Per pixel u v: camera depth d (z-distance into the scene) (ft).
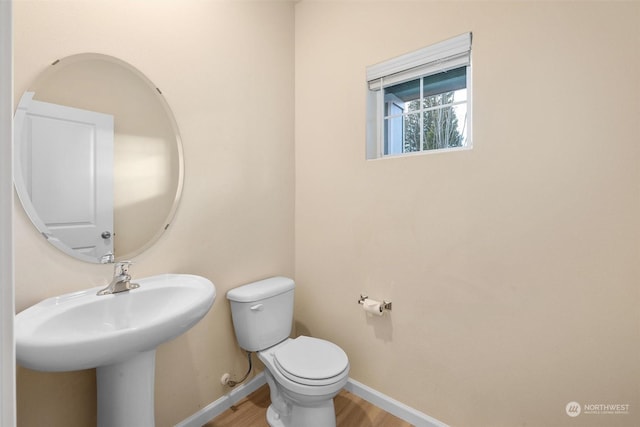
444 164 4.78
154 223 4.47
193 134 4.93
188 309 3.34
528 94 4.03
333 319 6.32
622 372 3.57
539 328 4.05
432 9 4.85
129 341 2.79
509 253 4.24
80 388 3.85
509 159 4.20
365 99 5.69
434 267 4.93
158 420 4.58
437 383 4.97
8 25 0.98
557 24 3.82
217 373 5.38
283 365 4.58
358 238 5.87
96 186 3.91
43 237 3.49
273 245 6.39
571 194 3.79
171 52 4.63
